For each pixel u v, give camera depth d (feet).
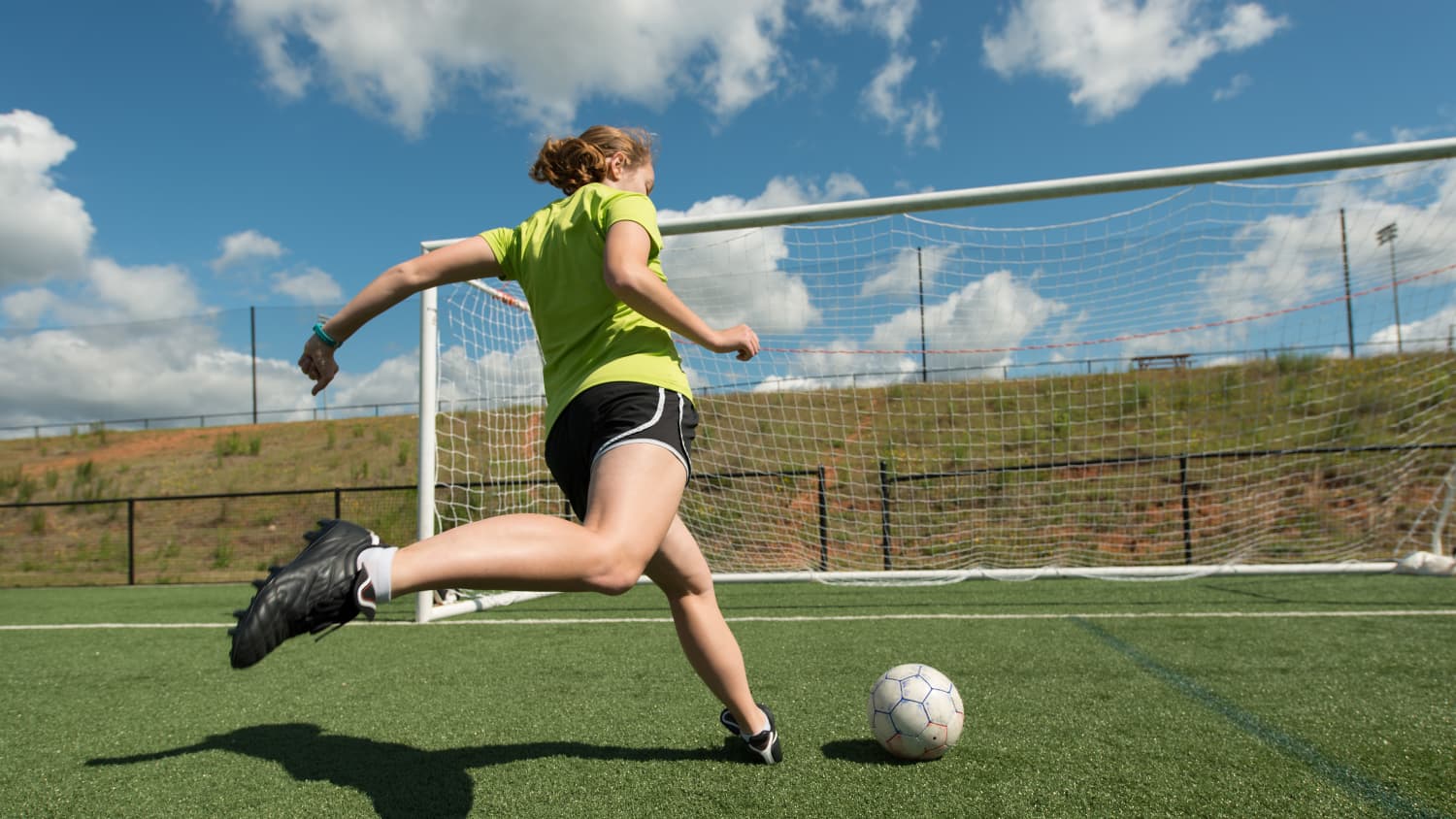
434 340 17.39
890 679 6.84
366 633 14.85
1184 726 7.73
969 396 26.76
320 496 46.52
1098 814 5.48
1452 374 23.93
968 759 6.75
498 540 3.97
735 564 26.09
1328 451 22.00
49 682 11.23
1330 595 17.37
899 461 27.96
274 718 8.76
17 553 42.75
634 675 10.62
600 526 4.40
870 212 16.47
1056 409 27.99
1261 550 25.22
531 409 21.71
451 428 18.76
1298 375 27.32
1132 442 29.66
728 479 27.78
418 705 9.18
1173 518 27.61
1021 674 10.18
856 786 6.11
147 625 17.71
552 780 6.40
